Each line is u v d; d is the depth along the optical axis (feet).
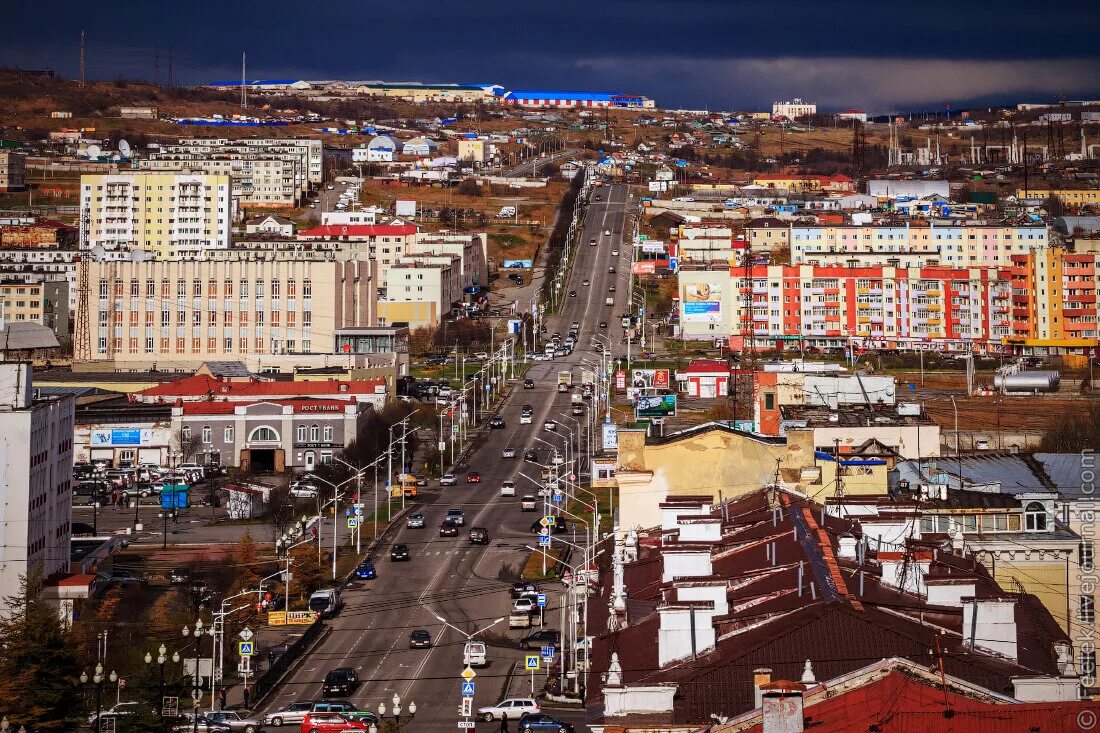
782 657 442.91
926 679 388.98
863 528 629.92
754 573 539.70
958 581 502.38
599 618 606.14
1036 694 415.85
